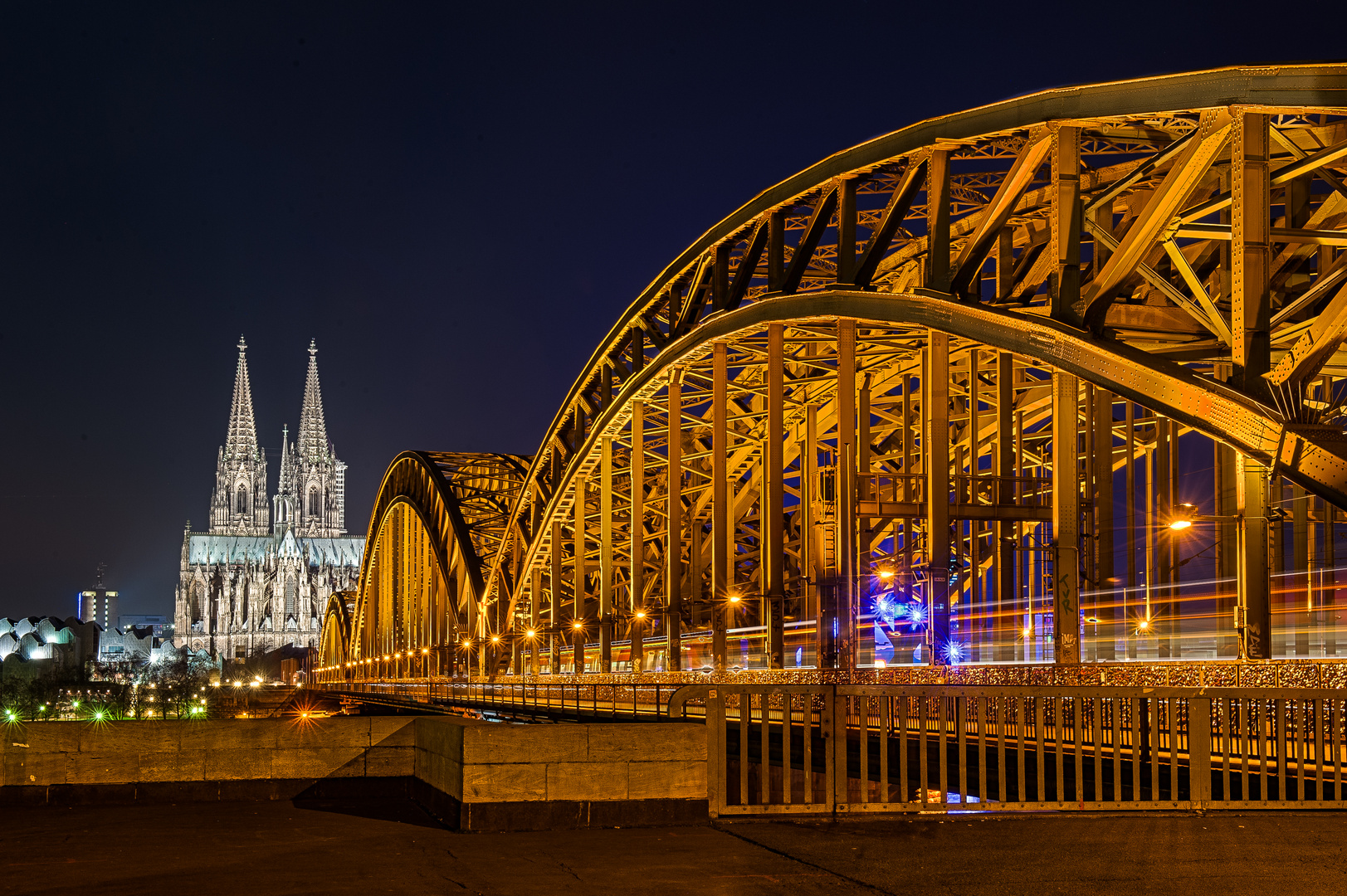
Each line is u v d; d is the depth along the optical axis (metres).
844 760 17.48
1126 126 32.62
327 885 13.44
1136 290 41.22
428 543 124.62
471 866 14.41
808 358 58.81
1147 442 60.41
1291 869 13.43
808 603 58.12
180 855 15.78
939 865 13.82
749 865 14.04
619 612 83.94
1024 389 59.56
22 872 14.66
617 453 78.06
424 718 21.33
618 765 17.20
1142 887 12.64
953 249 46.22
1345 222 32.62
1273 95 25.02
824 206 44.84
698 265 57.00
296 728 22.02
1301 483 23.20
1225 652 40.56
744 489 83.94
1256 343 24.64
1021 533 51.19
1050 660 46.12
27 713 180.50
